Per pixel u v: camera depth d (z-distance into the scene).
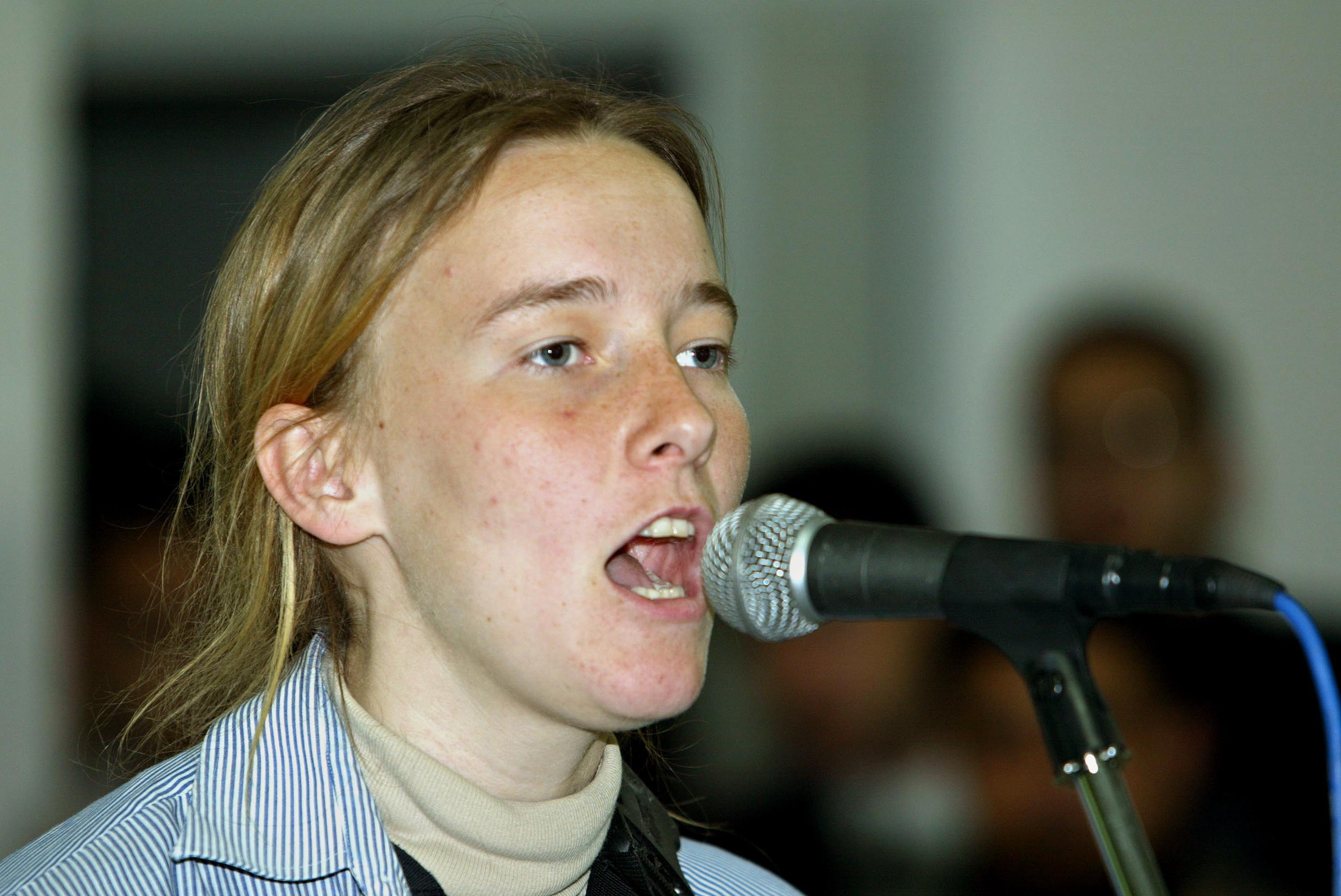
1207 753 10.59
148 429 17.94
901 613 5.15
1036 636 4.87
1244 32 17.78
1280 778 10.53
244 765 6.02
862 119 18.62
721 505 6.09
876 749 11.24
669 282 5.95
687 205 6.17
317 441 6.11
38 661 16.88
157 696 7.10
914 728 11.21
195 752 6.35
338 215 6.14
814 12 18.25
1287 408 17.61
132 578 13.82
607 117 6.38
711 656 11.65
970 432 18.05
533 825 5.95
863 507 12.84
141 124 18.31
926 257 18.44
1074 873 10.71
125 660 13.62
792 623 5.40
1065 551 4.83
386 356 5.95
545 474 5.59
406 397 5.86
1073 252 18.05
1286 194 17.72
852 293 18.59
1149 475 12.48
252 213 6.61
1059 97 18.06
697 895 7.23
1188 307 17.81
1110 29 17.97
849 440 16.66
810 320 18.59
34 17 17.83
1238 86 17.80
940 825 11.01
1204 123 17.86
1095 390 12.62
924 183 18.48
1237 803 10.50
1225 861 10.45
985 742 11.02
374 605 6.15
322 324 6.05
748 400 18.52
